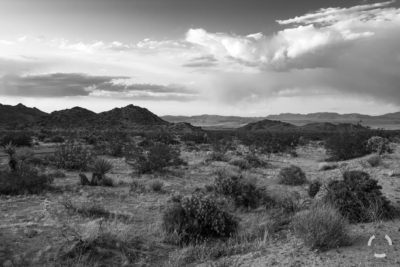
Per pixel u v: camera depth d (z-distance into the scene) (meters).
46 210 9.92
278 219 9.60
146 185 15.06
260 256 6.89
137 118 186.50
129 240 7.55
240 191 12.30
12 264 6.08
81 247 6.82
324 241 7.01
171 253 7.39
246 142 50.56
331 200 9.42
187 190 14.70
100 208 10.16
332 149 30.95
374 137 28.72
